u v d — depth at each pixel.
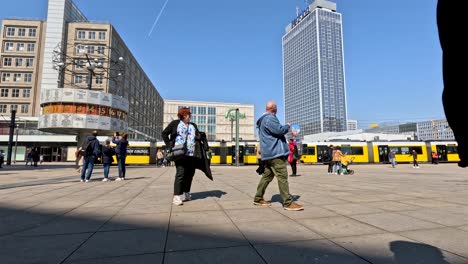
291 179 10.46
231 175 12.99
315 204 4.71
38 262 2.14
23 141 43.66
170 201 5.06
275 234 2.90
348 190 6.77
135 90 67.50
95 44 53.59
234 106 109.38
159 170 18.27
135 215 3.85
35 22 57.22
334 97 139.75
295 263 2.11
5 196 5.75
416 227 3.18
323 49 144.00
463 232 2.96
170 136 4.88
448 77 1.28
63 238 2.79
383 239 2.72
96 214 3.92
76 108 22.47
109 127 23.70
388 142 32.31
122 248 2.47
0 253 2.34
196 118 105.00
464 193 6.15
